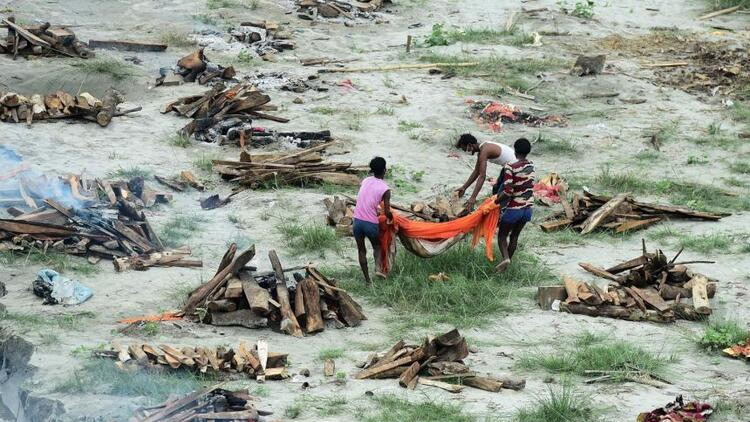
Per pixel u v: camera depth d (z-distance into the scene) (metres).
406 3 118.06
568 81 93.31
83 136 72.88
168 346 40.78
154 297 48.88
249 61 93.75
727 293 52.75
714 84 95.50
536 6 119.06
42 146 69.75
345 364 42.19
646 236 62.12
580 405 37.62
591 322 48.72
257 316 46.03
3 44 86.31
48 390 37.19
